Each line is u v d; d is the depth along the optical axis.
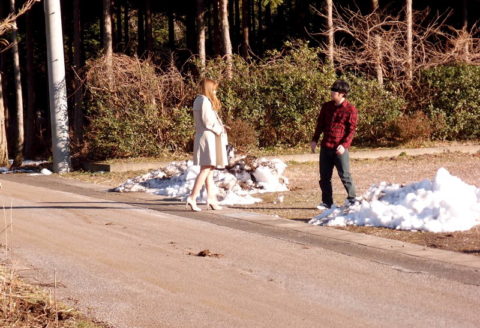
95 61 21.64
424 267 7.88
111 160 20.52
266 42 41.16
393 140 23.84
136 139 20.98
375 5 27.77
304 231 10.01
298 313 6.21
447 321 5.98
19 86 30.42
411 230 9.93
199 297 6.70
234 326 5.86
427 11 32.03
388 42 25.75
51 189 15.22
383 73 26.00
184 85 22.42
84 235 9.65
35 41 39.25
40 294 6.57
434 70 25.03
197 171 14.45
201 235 9.71
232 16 39.84
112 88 21.31
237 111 23.00
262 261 8.17
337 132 11.71
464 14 31.69
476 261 8.16
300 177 17.06
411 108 25.25
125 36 39.41
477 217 10.28
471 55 26.88
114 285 7.09
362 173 17.67
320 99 23.08
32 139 33.44
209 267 7.87
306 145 23.31
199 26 26.81
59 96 19.94
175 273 7.59
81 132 24.50
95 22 39.91
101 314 6.15
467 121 24.67
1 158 23.66
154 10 38.22
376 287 7.06
